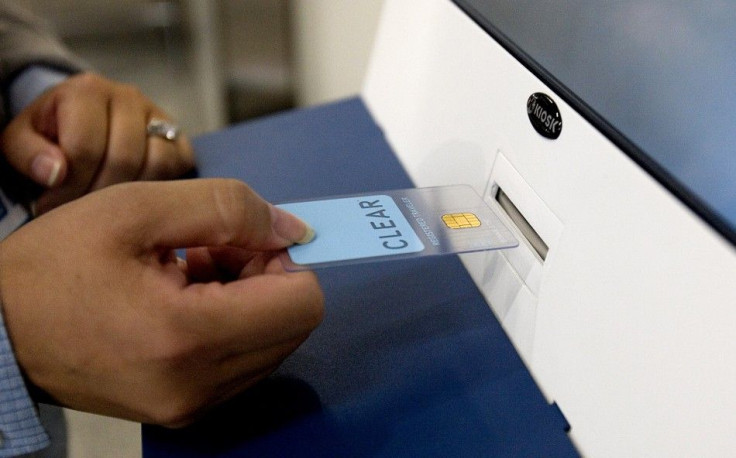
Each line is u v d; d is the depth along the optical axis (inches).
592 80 10.7
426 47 15.0
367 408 10.9
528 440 10.7
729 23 9.4
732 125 9.1
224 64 36.5
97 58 55.0
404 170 15.6
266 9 33.0
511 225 12.1
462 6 13.8
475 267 12.9
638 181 9.8
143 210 10.1
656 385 9.5
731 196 9.0
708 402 9.0
